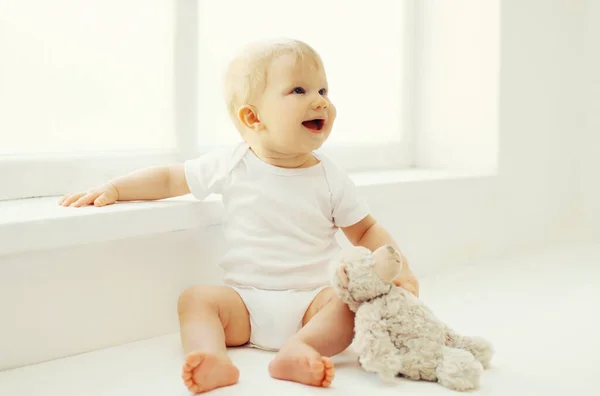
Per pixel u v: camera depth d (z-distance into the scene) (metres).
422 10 1.93
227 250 1.20
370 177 1.64
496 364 1.05
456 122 1.90
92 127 1.33
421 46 1.94
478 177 1.77
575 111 2.16
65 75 1.29
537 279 1.61
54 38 1.27
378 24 1.86
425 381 0.98
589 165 2.16
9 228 0.97
